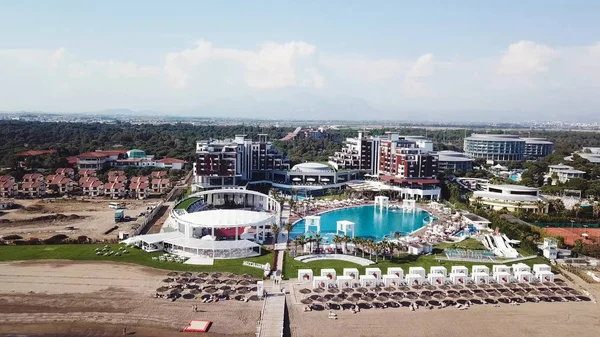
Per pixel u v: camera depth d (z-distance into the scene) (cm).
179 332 8925
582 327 9662
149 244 13800
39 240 14462
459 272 12169
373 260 13562
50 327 8981
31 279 11331
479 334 9225
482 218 19200
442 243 15812
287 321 9481
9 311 9594
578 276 12731
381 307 10256
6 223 17212
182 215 16012
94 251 13538
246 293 10750
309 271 11775
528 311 10362
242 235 15275
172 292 10612
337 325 9381
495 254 14412
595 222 19525
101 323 9194
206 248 13362
